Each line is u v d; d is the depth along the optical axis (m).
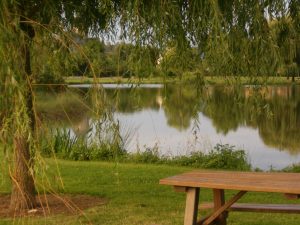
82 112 5.51
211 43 5.30
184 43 5.75
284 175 5.48
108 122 5.22
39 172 4.47
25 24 5.83
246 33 5.80
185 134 17.27
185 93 6.10
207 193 8.60
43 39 5.52
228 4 5.80
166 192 8.66
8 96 4.23
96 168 11.16
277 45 5.86
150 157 12.94
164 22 5.46
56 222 6.63
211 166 12.51
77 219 6.78
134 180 9.80
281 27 6.01
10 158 4.33
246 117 6.73
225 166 12.54
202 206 6.17
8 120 4.20
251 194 8.56
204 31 5.65
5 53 4.34
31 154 4.35
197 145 15.06
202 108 6.22
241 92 5.94
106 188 8.95
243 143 16.30
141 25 5.36
